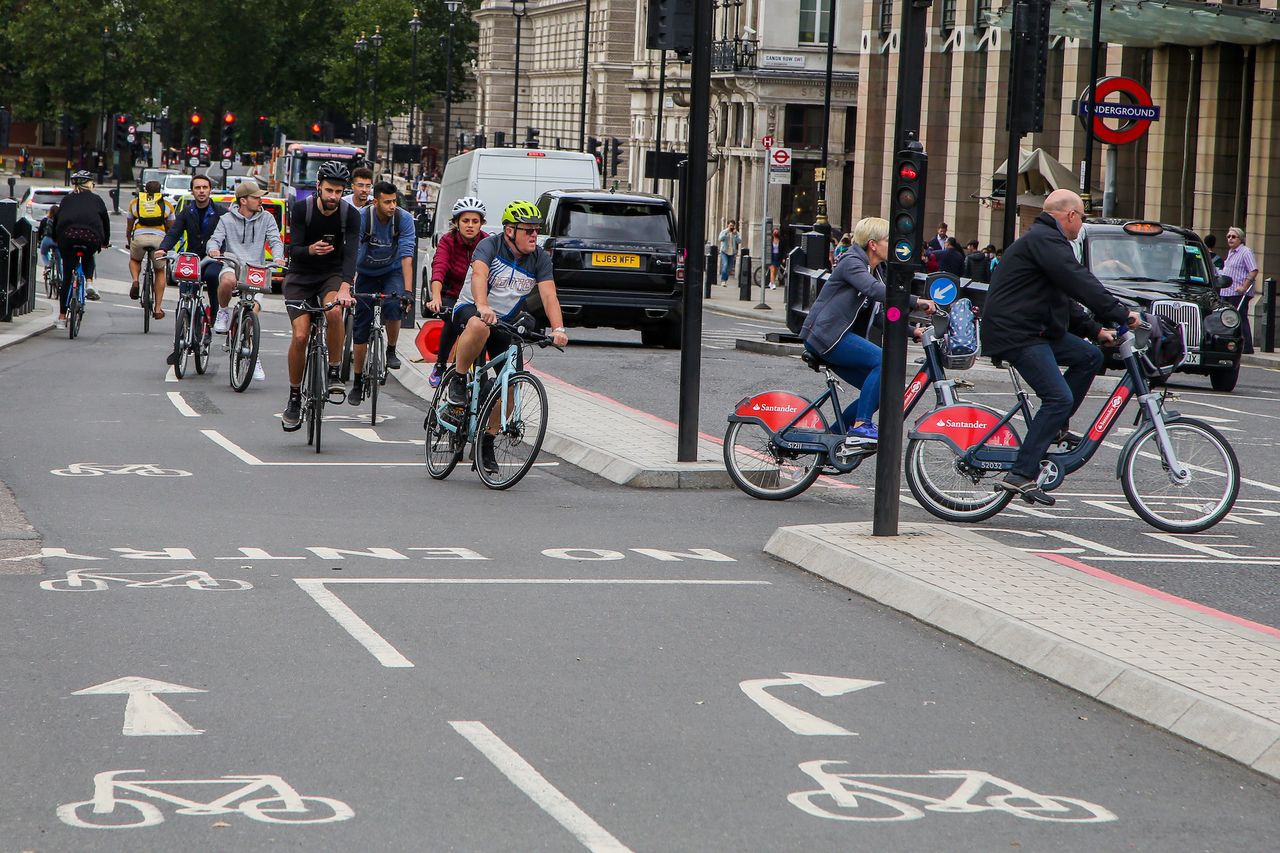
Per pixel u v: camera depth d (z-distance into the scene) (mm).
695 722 8133
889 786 7250
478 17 149375
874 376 15172
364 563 11945
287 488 15477
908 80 12125
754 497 15602
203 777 7129
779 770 7426
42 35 140750
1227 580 12227
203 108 144625
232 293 23594
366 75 136750
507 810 6793
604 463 16781
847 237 57875
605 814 6773
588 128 124875
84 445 17922
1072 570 11391
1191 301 29203
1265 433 22094
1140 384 14172
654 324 34438
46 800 6805
